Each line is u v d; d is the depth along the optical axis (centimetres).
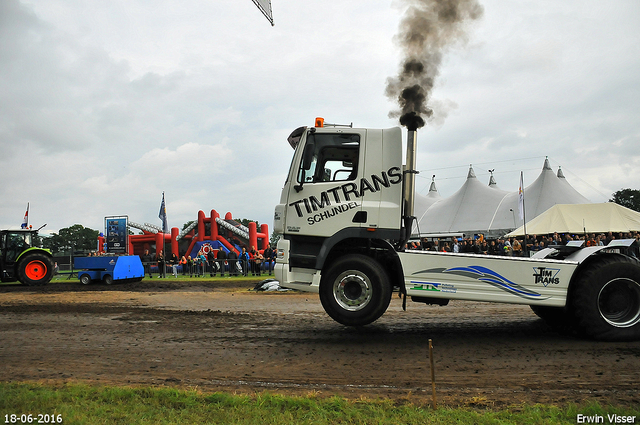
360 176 742
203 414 397
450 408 418
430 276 709
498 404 442
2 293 1692
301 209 746
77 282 2255
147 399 433
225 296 1465
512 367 579
